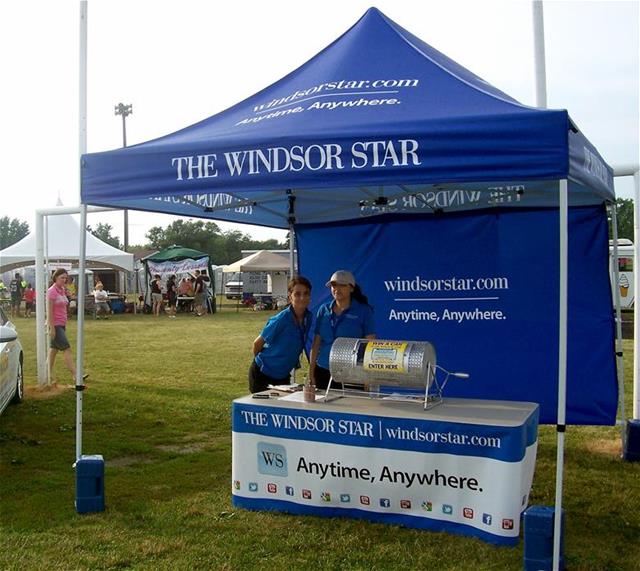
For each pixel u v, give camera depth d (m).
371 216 7.86
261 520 4.97
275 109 5.10
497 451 4.43
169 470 6.42
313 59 5.88
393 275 7.77
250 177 4.36
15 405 9.39
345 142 4.14
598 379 7.07
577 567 4.26
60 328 10.91
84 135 5.50
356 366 5.09
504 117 3.83
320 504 4.99
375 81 5.03
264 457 5.15
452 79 4.77
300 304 5.95
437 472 4.62
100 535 4.75
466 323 7.50
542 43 5.25
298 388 5.76
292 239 8.21
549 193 6.71
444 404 5.12
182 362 14.40
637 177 6.59
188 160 4.56
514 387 7.32
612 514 5.27
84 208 5.13
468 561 4.26
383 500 4.80
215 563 4.30
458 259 7.51
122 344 17.98
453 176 3.93
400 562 4.29
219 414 8.95
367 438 4.80
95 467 5.20
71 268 28.98
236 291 44.53
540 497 5.64
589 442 7.43
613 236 6.88
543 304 7.21
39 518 5.10
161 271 31.58
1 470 6.41
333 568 4.23
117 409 9.22
